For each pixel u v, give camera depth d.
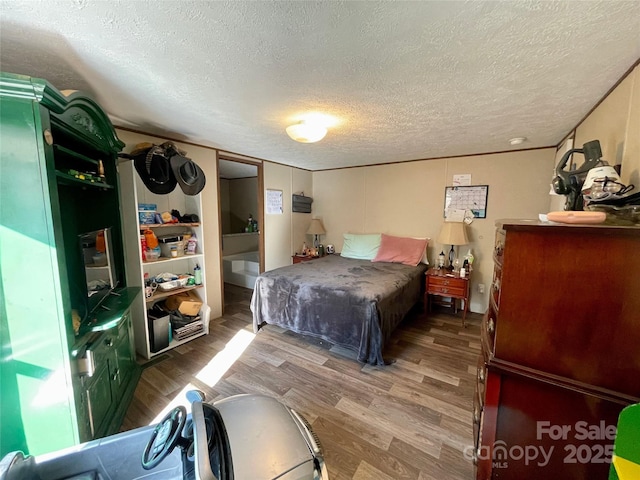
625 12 0.96
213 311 3.34
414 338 2.85
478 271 3.51
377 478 1.33
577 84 1.54
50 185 1.15
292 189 4.43
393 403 1.86
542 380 0.96
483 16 1.00
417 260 3.57
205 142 2.93
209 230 3.22
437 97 1.73
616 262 0.84
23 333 1.16
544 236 0.94
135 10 0.97
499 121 2.19
